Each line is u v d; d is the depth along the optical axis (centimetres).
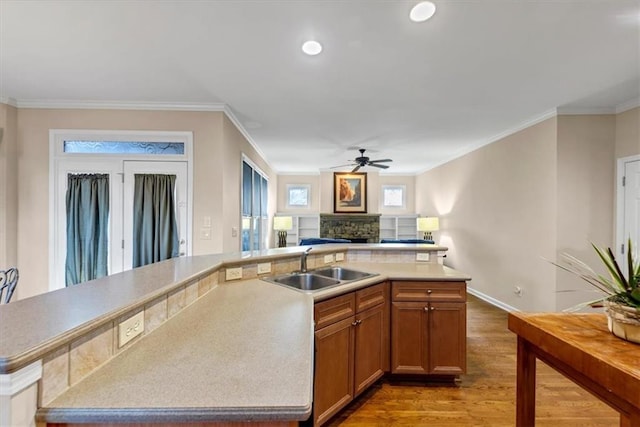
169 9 187
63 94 318
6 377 64
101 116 344
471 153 532
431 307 236
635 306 114
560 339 120
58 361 76
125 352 101
